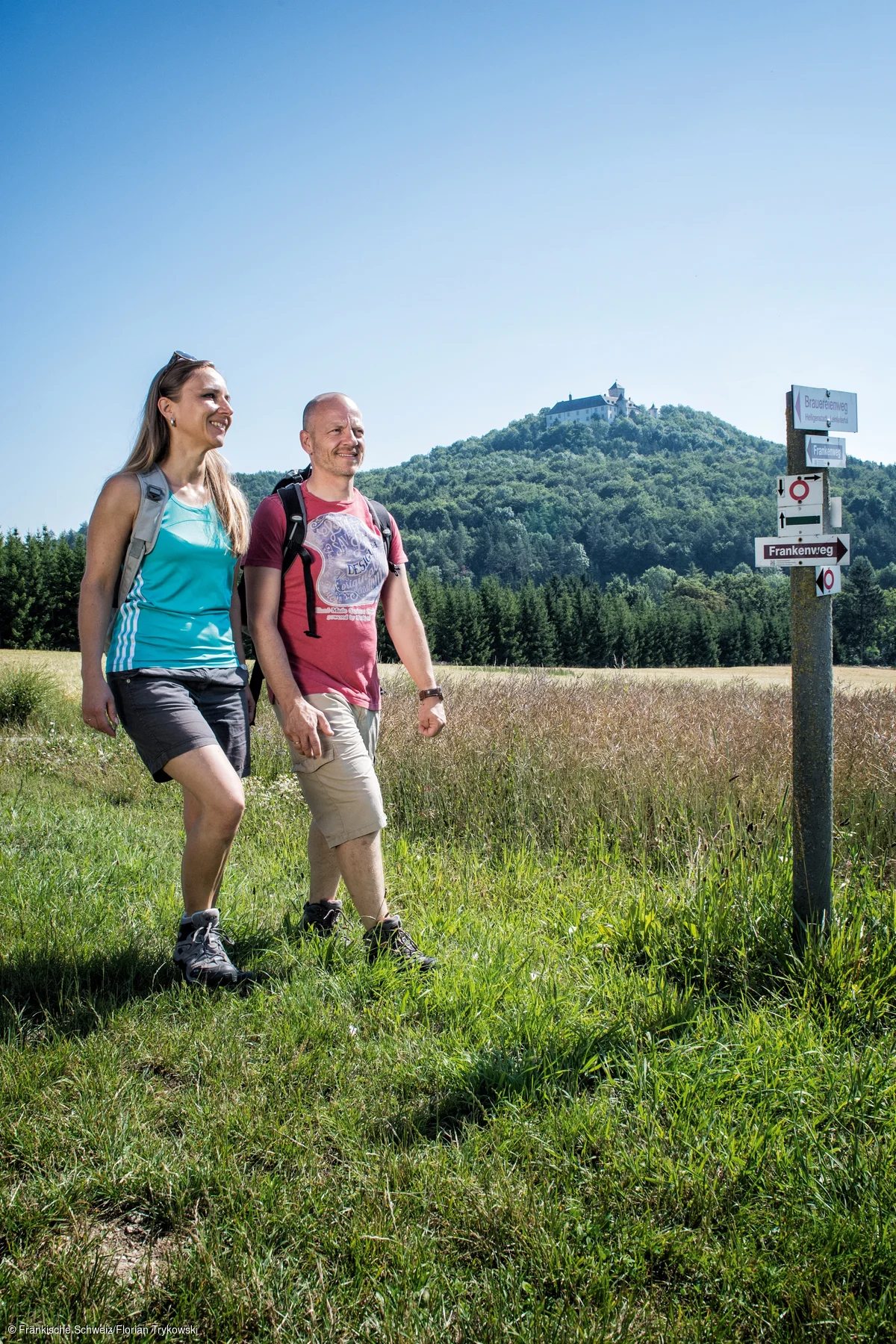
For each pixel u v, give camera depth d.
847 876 3.85
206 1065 2.48
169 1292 1.67
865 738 6.00
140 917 3.72
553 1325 1.58
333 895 3.65
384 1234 1.80
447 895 4.20
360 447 3.43
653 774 5.70
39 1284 1.66
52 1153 2.07
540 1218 1.86
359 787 3.25
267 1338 1.57
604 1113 2.23
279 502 3.36
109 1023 2.71
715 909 3.39
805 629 3.08
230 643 3.35
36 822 5.74
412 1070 2.45
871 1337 1.59
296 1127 2.18
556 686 10.17
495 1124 2.20
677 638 96.44
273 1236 1.81
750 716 7.60
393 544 3.73
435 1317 1.61
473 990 2.92
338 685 3.39
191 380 3.19
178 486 3.24
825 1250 1.76
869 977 2.90
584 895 4.15
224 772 3.06
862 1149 2.06
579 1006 2.86
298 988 2.94
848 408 3.15
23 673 14.01
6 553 75.06
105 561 3.11
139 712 3.09
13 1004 2.85
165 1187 1.96
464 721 7.36
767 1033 2.59
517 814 5.48
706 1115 2.20
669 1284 1.74
